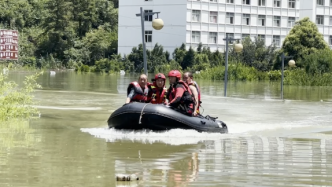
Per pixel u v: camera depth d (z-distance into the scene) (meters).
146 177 8.84
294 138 13.95
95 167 9.56
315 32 63.84
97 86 36.47
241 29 74.25
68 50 81.12
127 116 13.77
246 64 68.12
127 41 74.12
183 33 70.12
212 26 71.94
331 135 14.74
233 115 20.42
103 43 82.19
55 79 45.56
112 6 93.62
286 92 36.78
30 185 8.20
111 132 14.11
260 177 8.94
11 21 82.56
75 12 86.56
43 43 82.06
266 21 76.06
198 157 10.73
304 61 56.12
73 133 13.88
